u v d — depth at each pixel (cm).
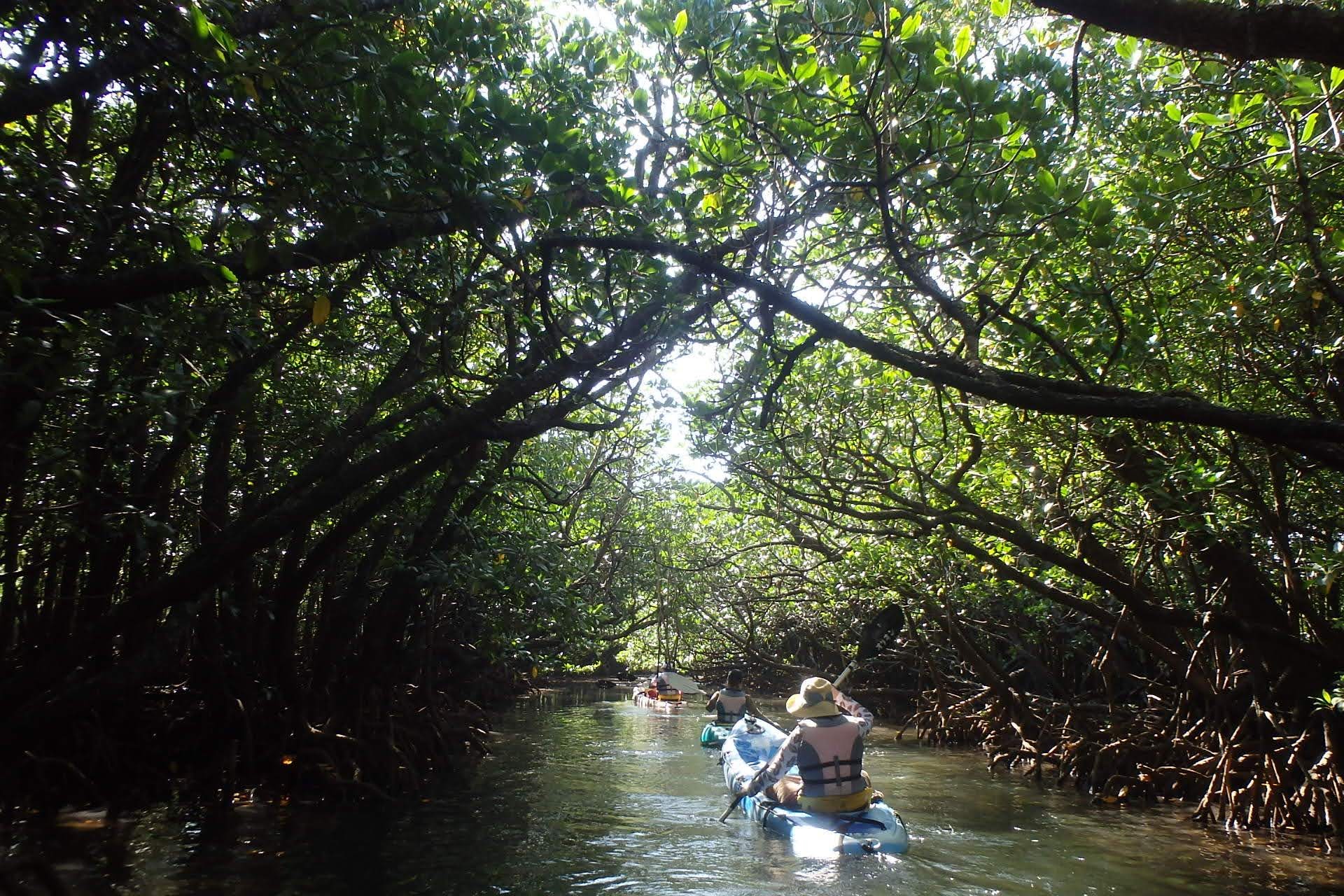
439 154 565
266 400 1017
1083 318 771
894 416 1086
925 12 817
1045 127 646
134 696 1146
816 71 596
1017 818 1169
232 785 1070
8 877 644
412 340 818
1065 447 960
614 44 839
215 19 539
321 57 548
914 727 2339
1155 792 1291
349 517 903
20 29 558
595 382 797
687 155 796
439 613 1634
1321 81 666
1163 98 829
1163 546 1134
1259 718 1127
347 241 593
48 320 550
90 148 802
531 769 1491
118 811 1016
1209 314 849
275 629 1101
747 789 1088
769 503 1388
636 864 902
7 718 579
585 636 2133
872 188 660
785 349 840
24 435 597
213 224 705
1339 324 834
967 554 1215
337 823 1033
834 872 885
